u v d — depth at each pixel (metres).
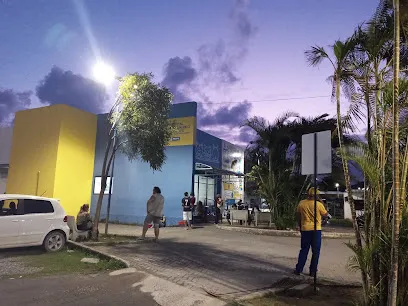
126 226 18.56
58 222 10.13
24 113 19.92
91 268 7.72
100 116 21.66
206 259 9.18
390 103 5.08
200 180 22.38
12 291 5.87
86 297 5.62
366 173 5.14
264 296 6.02
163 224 18.55
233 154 26.14
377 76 5.57
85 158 19.81
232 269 8.05
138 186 20.39
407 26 5.15
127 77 12.38
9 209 9.57
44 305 5.21
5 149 21.41
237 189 26.78
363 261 5.20
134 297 5.66
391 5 5.41
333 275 7.77
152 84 12.47
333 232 15.62
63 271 7.41
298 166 17.53
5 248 9.84
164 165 19.91
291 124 17.17
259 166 17.58
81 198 19.41
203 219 21.14
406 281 4.80
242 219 18.34
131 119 12.25
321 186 17.25
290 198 16.16
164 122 12.81
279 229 15.82
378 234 5.00
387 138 5.23
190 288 6.34
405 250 4.71
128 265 7.79
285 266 8.56
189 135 19.55
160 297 5.66
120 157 21.02
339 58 5.82
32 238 9.60
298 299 5.96
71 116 19.03
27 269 7.59
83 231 11.94
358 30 5.74
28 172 19.06
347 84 5.97
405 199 4.95
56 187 17.95
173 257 9.30
